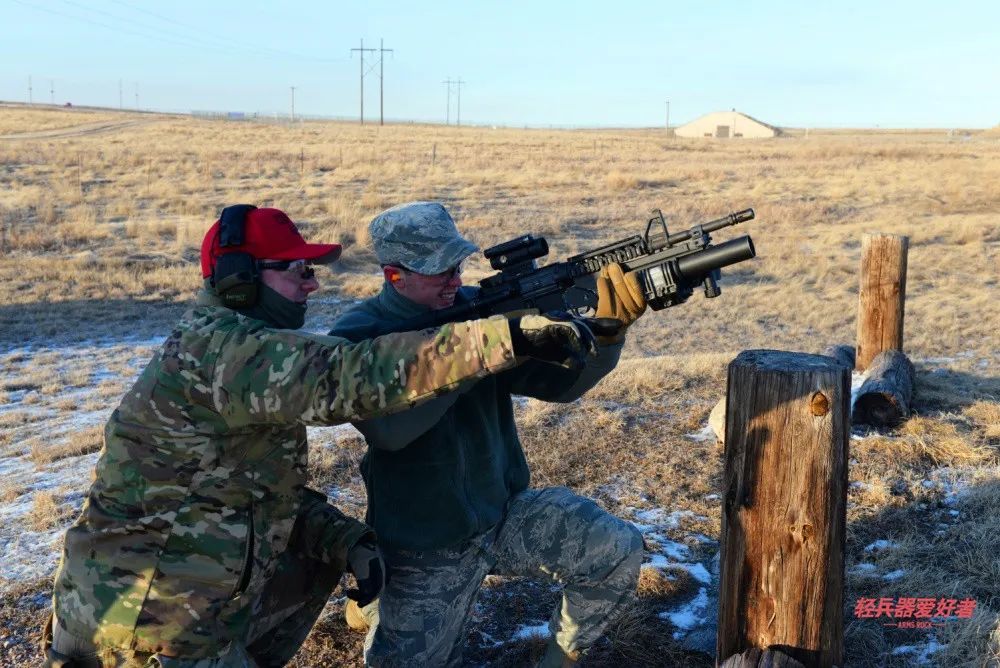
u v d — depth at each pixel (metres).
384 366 2.00
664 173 31.30
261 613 2.63
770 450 2.64
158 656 2.16
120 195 22.77
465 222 20.34
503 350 1.99
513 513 3.10
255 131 56.25
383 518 2.94
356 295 13.85
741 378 2.67
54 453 6.45
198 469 2.15
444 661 3.05
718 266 2.52
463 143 50.34
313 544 2.77
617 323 2.59
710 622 3.68
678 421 6.43
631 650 3.58
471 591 3.04
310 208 21.14
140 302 12.92
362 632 3.73
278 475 2.28
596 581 3.04
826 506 2.63
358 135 56.59
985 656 3.29
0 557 4.54
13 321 11.77
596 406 6.76
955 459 5.51
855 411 6.17
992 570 4.00
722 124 109.50
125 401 2.19
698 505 5.03
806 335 11.66
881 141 69.88
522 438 6.08
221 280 2.26
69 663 2.20
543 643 3.61
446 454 2.84
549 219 21.02
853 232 19.34
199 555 2.17
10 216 18.95
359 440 6.07
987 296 12.96
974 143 62.47
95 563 2.17
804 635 2.70
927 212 22.64
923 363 8.50
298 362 2.03
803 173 32.31
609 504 5.10
